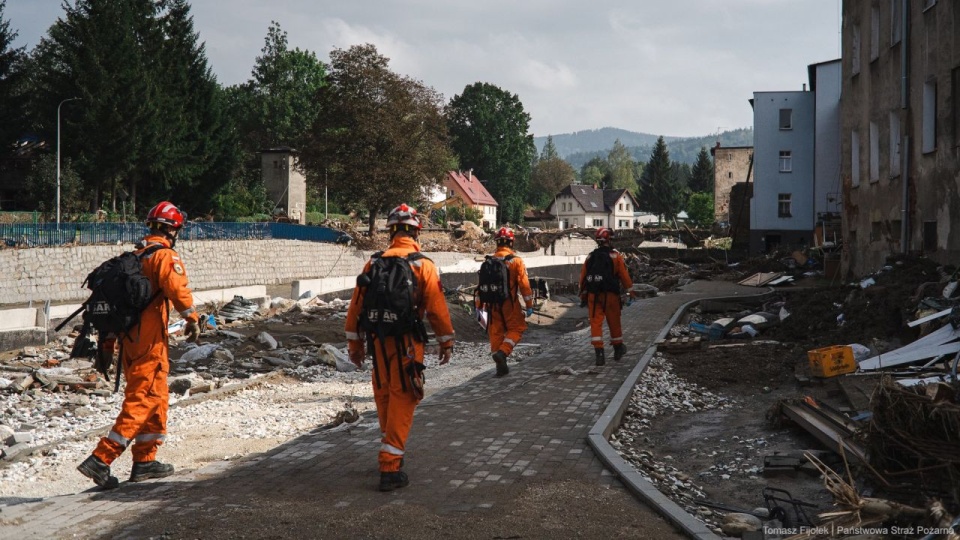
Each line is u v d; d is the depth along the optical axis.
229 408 10.96
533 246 77.56
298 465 6.18
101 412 10.96
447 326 5.75
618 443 7.62
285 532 4.51
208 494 5.32
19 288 33.06
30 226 35.06
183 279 5.95
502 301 11.34
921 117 17.80
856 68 23.98
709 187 160.25
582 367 12.02
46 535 4.46
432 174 66.50
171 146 54.72
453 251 64.44
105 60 49.88
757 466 7.10
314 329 19.16
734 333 15.28
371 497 5.27
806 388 10.11
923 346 10.18
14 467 7.96
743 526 5.11
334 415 10.15
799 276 31.83
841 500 4.49
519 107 124.56
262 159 72.62
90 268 36.47
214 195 61.09
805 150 49.56
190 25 60.56
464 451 6.67
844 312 13.91
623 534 4.61
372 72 62.03
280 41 99.31
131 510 4.95
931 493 4.80
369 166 62.75
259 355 15.52
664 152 160.25
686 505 5.84
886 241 20.67
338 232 56.00
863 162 22.73
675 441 8.18
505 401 9.21
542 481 5.74
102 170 49.84
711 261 57.25
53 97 49.94
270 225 49.09
